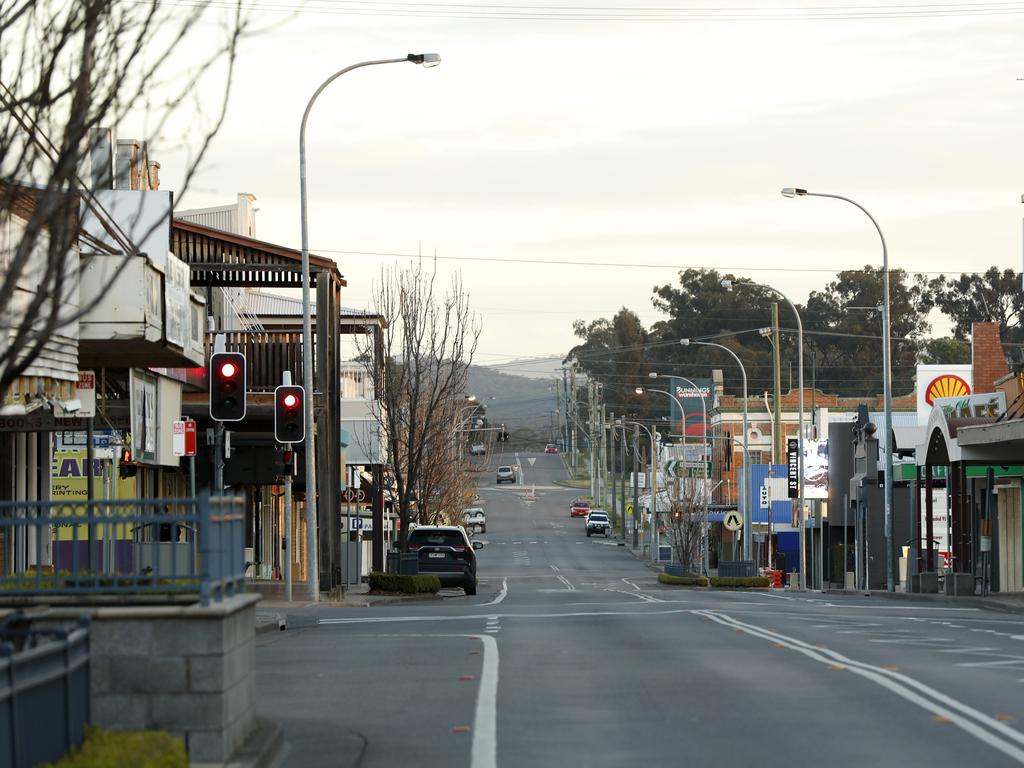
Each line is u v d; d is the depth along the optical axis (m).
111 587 22.09
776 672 35.53
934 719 27.30
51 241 19.83
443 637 47.69
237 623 22.59
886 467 103.38
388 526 146.75
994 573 98.31
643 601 80.88
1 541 36.69
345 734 25.91
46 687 18.06
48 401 37.94
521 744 24.73
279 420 65.88
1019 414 93.50
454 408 123.12
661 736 25.52
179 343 45.94
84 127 19.72
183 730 21.16
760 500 171.12
